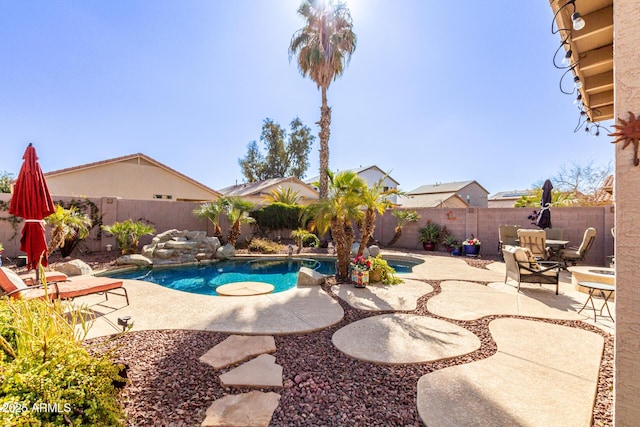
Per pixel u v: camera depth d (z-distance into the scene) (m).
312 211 7.64
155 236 11.59
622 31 1.66
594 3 2.86
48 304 2.51
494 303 5.44
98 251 11.27
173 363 3.08
